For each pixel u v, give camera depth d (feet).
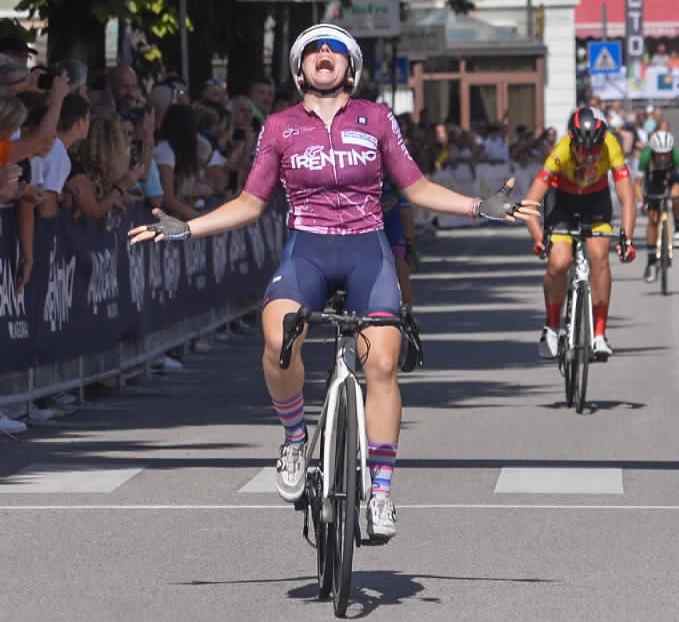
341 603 44.91
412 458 69.77
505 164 272.31
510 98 333.62
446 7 270.87
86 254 89.20
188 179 108.17
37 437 77.30
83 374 88.74
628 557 51.93
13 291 79.51
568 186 86.84
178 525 57.16
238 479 65.77
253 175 48.55
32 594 48.01
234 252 126.52
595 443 73.61
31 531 56.29
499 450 71.67
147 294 100.68
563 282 85.97
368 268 48.03
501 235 247.29
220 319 120.88
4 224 78.18
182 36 133.49
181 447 73.82
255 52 174.81
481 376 98.07
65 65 91.50
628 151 293.23
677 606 46.16
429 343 116.16
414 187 48.80
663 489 62.90
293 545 54.08
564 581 49.08
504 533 55.47
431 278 172.65
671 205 157.79
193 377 100.78
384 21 222.48
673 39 409.69
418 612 45.85
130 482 65.16
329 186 47.98
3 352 78.43
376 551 53.21
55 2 121.39
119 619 45.32
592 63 328.70
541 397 88.84
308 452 48.11
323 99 48.44
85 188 87.92
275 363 48.08
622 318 130.52
